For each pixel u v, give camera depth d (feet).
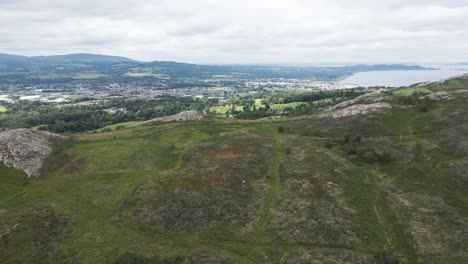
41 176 260.01
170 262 163.73
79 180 255.50
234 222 198.49
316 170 262.26
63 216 204.74
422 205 209.56
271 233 187.62
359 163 283.59
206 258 166.71
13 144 283.38
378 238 180.45
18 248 173.37
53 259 165.99
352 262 161.68
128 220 201.36
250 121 467.93
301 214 201.67
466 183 232.73
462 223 186.50
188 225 196.03
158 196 223.51
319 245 176.96
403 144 314.14
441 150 291.99
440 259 160.25
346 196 223.92
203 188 234.79
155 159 304.71
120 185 246.27
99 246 177.06
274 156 303.68
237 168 270.46
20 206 214.90
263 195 228.22
